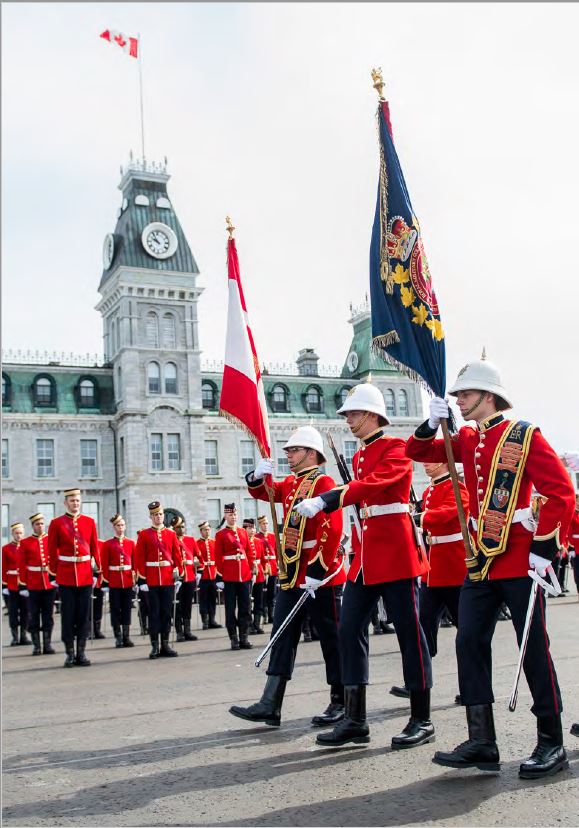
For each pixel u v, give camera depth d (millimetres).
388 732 6949
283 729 7324
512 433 5723
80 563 13891
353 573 6832
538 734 5543
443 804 4914
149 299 50156
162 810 5199
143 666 13117
